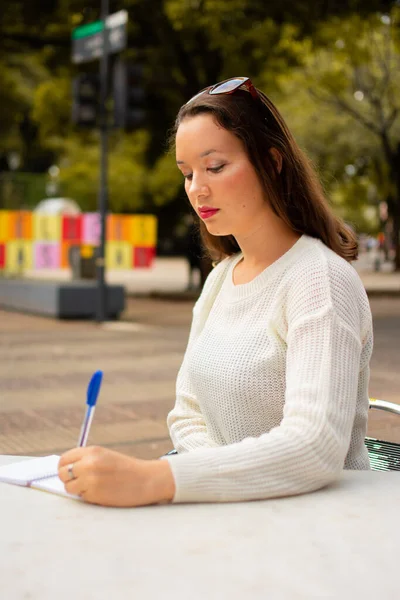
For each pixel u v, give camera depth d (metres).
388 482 1.43
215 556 1.07
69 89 18.58
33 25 16.56
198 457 1.33
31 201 18.81
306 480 1.34
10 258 15.12
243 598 0.95
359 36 16.31
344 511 1.26
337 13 15.09
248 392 1.63
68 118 19.02
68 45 16.94
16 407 5.64
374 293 18.39
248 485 1.31
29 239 15.25
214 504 1.30
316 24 14.95
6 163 38.78
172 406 5.70
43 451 4.47
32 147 36.12
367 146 26.36
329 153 26.52
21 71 26.97
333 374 1.43
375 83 24.42
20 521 1.21
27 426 5.06
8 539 1.13
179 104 17.81
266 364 1.62
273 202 1.66
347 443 1.41
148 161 20.12
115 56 12.97
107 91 11.34
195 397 1.89
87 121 11.38
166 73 16.95
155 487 1.28
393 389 6.23
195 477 1.29
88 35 11.48
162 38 16.05
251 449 1.34
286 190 1.68
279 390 1.63
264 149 1.65
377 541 1.13
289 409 1.41
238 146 1.63
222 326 1.76
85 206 22.31
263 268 1.73
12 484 1.41
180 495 1.29
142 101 10.98
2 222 14.99
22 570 1.02
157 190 20.19
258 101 1.67
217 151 1.63
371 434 4.11
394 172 26.06
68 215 15.51
